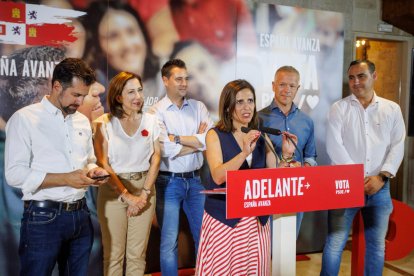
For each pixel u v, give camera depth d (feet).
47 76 9.20
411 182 15.40
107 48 9.71
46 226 5.94
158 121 8.84
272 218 6.30
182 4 10.30
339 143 9.11
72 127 6.28
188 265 11.00
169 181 9.32
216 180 6.01
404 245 10.08
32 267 5.93
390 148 9.02
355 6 14.26
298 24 11.49
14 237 9.17
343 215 8.76
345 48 13.97
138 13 9.93
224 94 6.44
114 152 8.13
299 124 9.60
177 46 10.34
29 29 8.99
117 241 8.25
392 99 15.80
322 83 11.88
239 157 5.78
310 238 12.26
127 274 8.50
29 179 5.73
